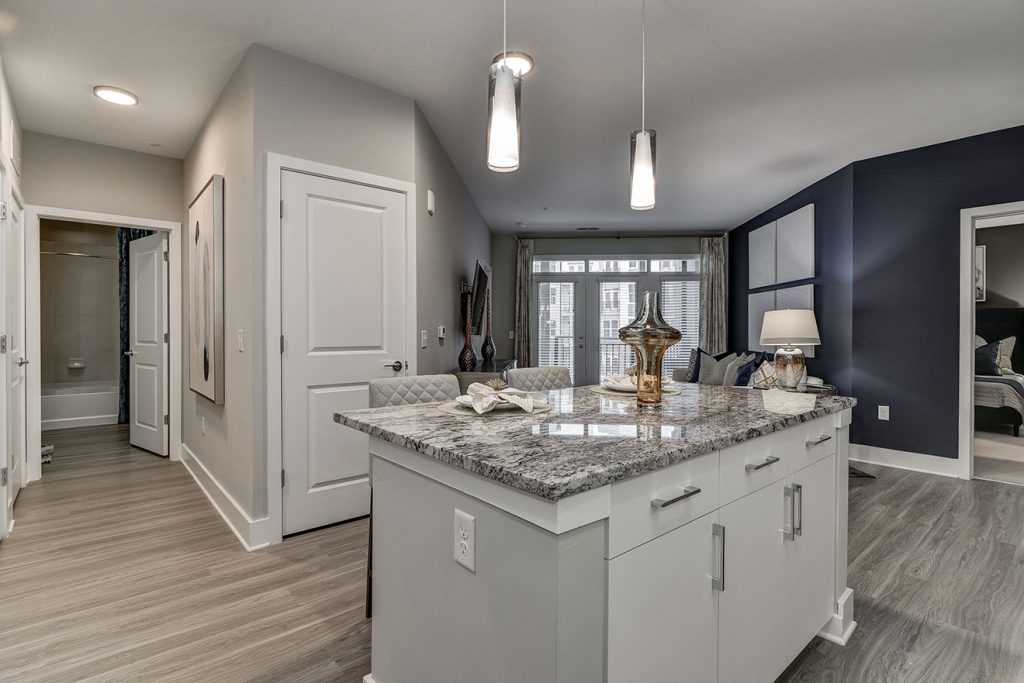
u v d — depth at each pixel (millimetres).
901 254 3996
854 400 1868
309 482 2693
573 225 6785
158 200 4027
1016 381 4523
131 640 1740
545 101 3111
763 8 2207
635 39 2441
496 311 7379
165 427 4207
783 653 1531
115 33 2398
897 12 2238
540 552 906
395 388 2055
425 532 1246
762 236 5855
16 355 3088
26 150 3514
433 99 3088
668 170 4426
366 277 2895
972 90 2973
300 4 2188
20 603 1973
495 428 1310
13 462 3006
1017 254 4461
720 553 1245
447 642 1175
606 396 1928
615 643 982
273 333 2545
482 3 2172
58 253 5453
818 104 3148
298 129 2621
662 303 7250
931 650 1724
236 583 2139
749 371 4055
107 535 2633
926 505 3166
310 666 1611
